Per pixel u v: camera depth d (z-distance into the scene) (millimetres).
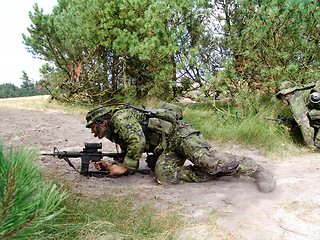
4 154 1355
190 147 2930
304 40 5715
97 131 3154
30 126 6199
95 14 8844
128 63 9711
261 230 2057
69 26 9539
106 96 10523
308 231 2023
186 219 2217
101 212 2172
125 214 2178
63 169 3619
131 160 3018
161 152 3209
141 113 3150
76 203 2264
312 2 5641
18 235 1337
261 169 2822
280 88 4883
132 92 9453
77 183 3033
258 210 2385
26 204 1361
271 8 5801
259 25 5988
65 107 9344
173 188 2986
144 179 3342
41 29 9430
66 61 10016
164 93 8922
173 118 3041
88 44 9406
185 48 7867
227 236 1970
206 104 8875
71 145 5105
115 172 3143
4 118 6699
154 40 7680
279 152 4516
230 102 6945
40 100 10719
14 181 1311
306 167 3691
